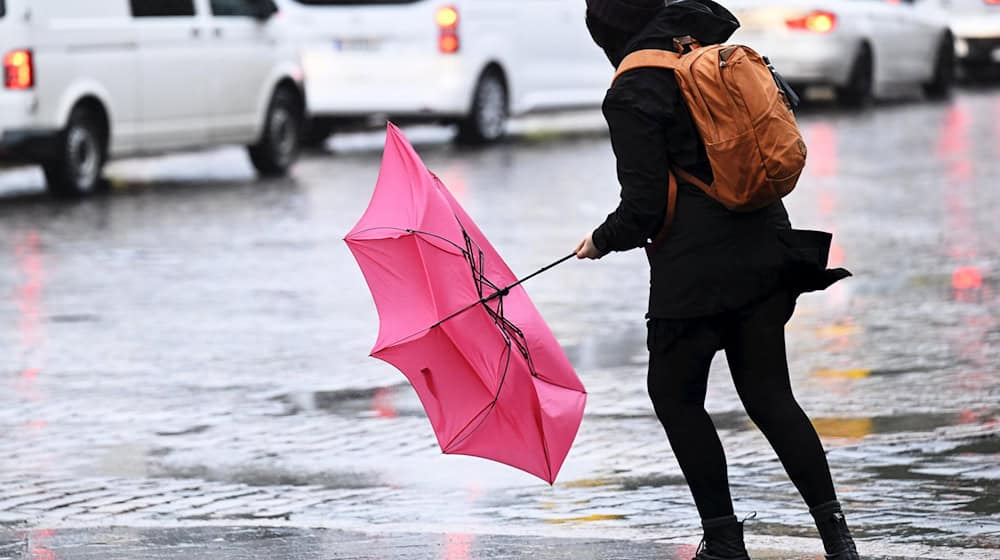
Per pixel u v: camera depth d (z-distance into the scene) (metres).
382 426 17.69
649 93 11.23
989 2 69.19
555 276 26.62
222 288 26.05
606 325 22.81
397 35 46.03
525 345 11.90
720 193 11.22
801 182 37.56
